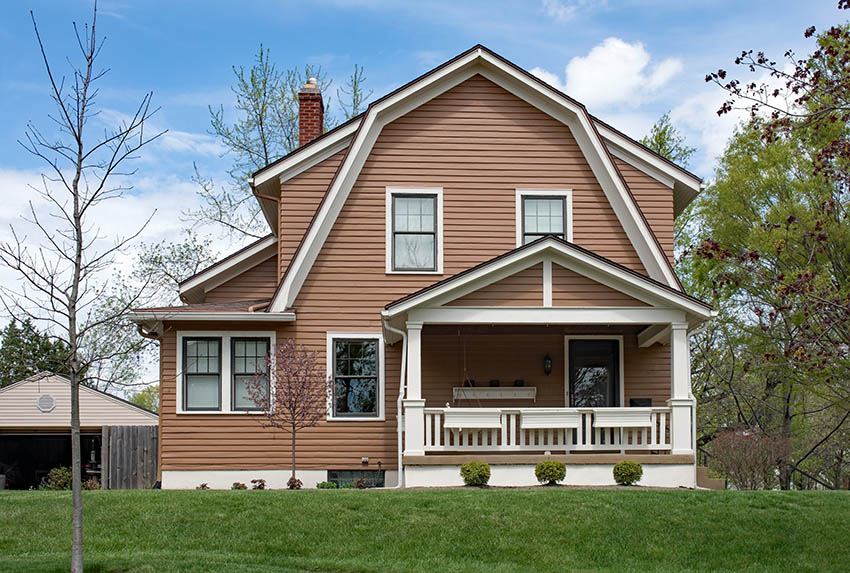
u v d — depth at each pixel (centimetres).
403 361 1678
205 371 1828
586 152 1911
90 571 1047
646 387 1903
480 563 1122
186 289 2019
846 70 1154
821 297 1205
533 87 1892
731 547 1180
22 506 1322
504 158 1909
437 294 1575
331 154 1912
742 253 1180
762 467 2034
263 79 3250
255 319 1798
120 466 2058
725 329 2816
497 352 1903
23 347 1060
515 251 1582
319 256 1866
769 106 1172
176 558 1109
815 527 1240
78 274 986
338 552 1156
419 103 1908
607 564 1127
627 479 1537
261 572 1039
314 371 1712
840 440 3109
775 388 2950
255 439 1814
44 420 3025
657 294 1591
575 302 1599
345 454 1823
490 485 1576
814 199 2302
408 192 1891
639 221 1841
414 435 1584
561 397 1897
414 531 1213
